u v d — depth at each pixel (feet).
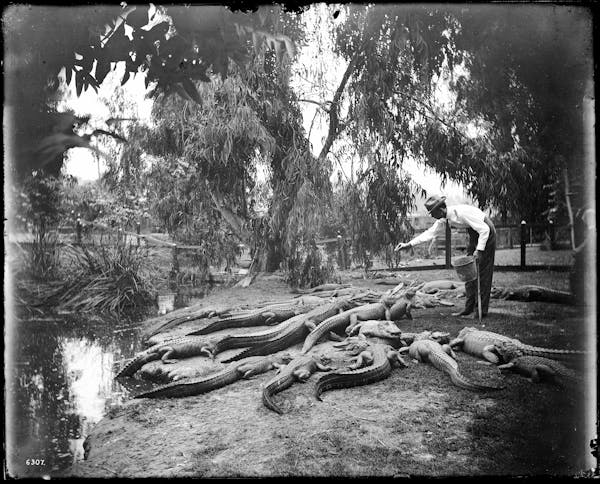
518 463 9.29
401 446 10.05
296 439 10.43
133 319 18.35
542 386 12.60
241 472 9.12
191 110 19.72
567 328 15.65
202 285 21.57
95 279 18.60
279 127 21.66
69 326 16.35
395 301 19.26
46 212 17.10
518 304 18.37
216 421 11.52
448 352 15.07
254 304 19.89
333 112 21.94
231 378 14.16
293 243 21.98
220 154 20.98
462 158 21.04
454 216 18.48
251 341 16.76
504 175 19.63
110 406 12.74
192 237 21.63
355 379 13.46
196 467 9.34
